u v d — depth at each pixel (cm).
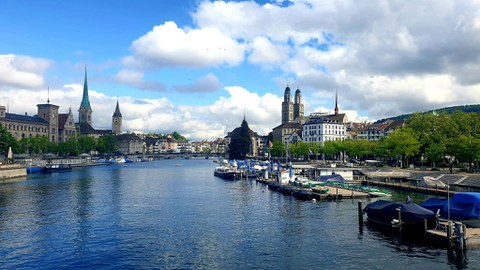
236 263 4491
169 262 4544
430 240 5044
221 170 17138
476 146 10825
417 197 8700
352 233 5653
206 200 9075
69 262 4556
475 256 4516
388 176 12119
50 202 8638
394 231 5534
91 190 10950
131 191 10844
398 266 4309
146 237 5588
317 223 6328
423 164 15500
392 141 13912
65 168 19200
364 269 4250
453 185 9681
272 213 7275
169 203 8600
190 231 5938
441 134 13825
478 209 5347
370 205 6222
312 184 10481
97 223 6475
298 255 4738
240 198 9400
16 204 8325
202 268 4344
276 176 13312
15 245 5203
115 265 4453
